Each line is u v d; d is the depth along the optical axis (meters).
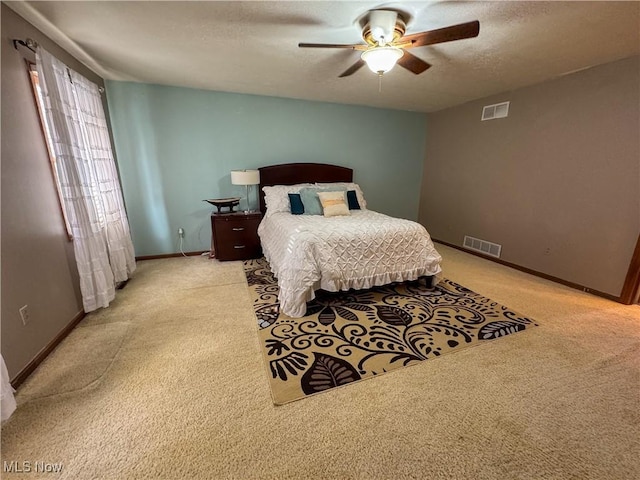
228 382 1.71
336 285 2.61
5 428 1.39
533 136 3.44
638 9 1.76
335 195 3.73
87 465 1.24
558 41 2.25
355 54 2.50
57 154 2.09
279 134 4.24
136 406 1.53
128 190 3.74
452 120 4.61
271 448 1.32
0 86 1.69
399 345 2.08
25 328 1.77
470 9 1.79
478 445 1.34
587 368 1.87
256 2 1.72
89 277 2.38
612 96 2.70
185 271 3.53
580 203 3.03
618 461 1.29
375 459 1.28
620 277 2.76
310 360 1.91
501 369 1.85
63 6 1.77
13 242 1.71
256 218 3.91
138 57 2.62
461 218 4.61
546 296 2.92
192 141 3.87
